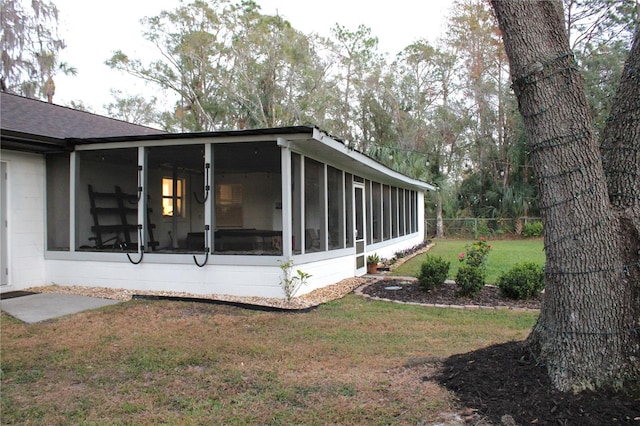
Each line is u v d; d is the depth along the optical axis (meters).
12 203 7.48
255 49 29.77
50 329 5.21
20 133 6.73
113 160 7.59
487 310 6.23
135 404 3.23
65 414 3.10
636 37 3.03
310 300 6.86
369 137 31.56
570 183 2.89
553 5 3.00
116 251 7.49
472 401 2.95
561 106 2.92
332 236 8.66
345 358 4.16
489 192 26.66
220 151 6.98
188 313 6.00
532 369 3.09
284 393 3.36
